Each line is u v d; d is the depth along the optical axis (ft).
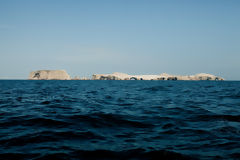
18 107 46.78
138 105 52.70
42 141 22.47
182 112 41.42
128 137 24.44
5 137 23.61
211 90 124.47
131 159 18.07
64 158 18.06
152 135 25.30
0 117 34.45
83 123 30.99
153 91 112.78
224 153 19.13
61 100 62.39
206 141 22.66
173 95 85.35
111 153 19.31
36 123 30.53
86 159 18.01
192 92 104.83
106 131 27.09
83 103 55.62
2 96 75.77
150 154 19.03
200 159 17.88
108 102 58.95
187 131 26.91
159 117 36.29
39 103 54.49
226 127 28.43
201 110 43.34
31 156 18.28
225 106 49.98
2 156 18.15
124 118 34.86
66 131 26.50
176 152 19.40
